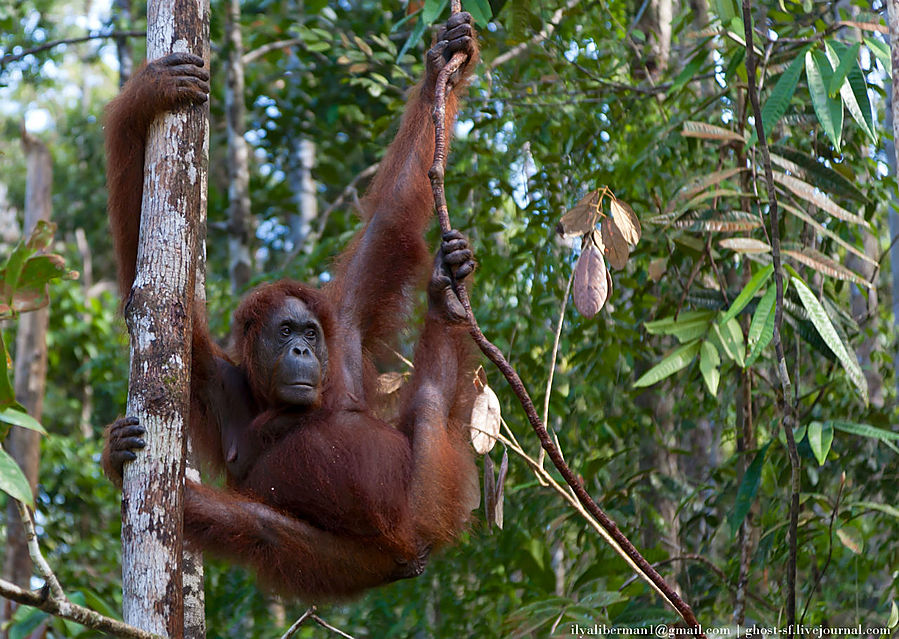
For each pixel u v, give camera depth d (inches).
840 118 227.0
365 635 441.7
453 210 418.0
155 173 189.2
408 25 495.8
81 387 745.0
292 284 240.2
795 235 338.0
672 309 344.8
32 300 228.8
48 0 722.2
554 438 243.4
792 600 219.9
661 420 397.4
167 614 169.0
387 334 267.0
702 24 370.3
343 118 605.6
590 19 397.4
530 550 362.3
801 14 335.3
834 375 332.8
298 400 221.5
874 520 353.4
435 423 231.6
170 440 175.9
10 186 1031.0
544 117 377.7
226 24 567.5
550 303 364.8
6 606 366.0
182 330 180.9
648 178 368.8
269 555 219.1
